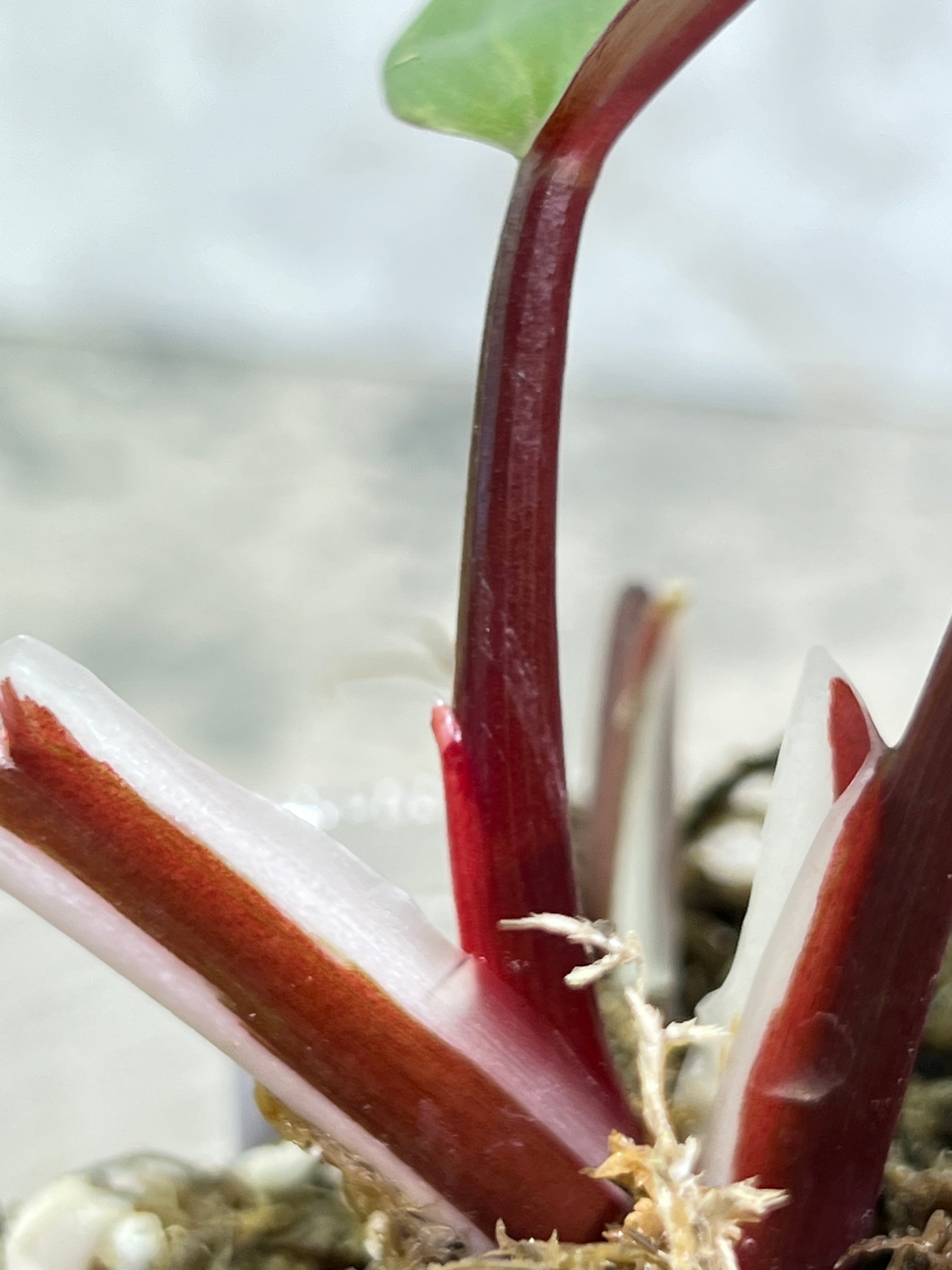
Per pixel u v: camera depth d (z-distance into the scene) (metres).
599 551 0.46
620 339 0.64
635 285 0.63
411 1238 0.12
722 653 0.38
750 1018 0.11
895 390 0.62
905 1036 0.11
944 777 0.11
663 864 0.15
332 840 0.12
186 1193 0.13
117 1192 0.13
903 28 0.57
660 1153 0.11
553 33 0.12
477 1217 0.12
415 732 0.32
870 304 0.61
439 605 0.42
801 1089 0.11
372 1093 0.11
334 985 0.11
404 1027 0.11
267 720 0.34
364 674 0.19
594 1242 0.12
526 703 0.12
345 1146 0.12
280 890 0.11
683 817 0.17
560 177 0.11
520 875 0.12
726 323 0.63
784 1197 0.11
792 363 0.62
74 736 0.11
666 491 0.52
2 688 0.11
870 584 0.43
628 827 0.15
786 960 0.11
